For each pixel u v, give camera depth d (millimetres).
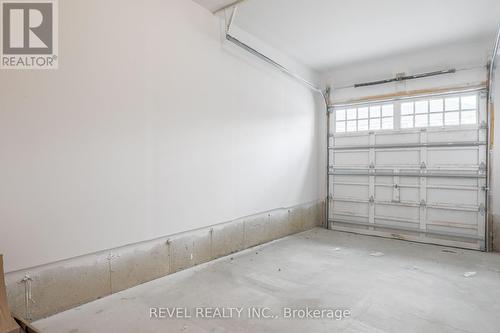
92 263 2646
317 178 5969
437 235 4789
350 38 4457
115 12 2742
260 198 4547
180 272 3334
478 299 2746
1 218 2145
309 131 5684
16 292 2225
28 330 1944
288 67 5125
